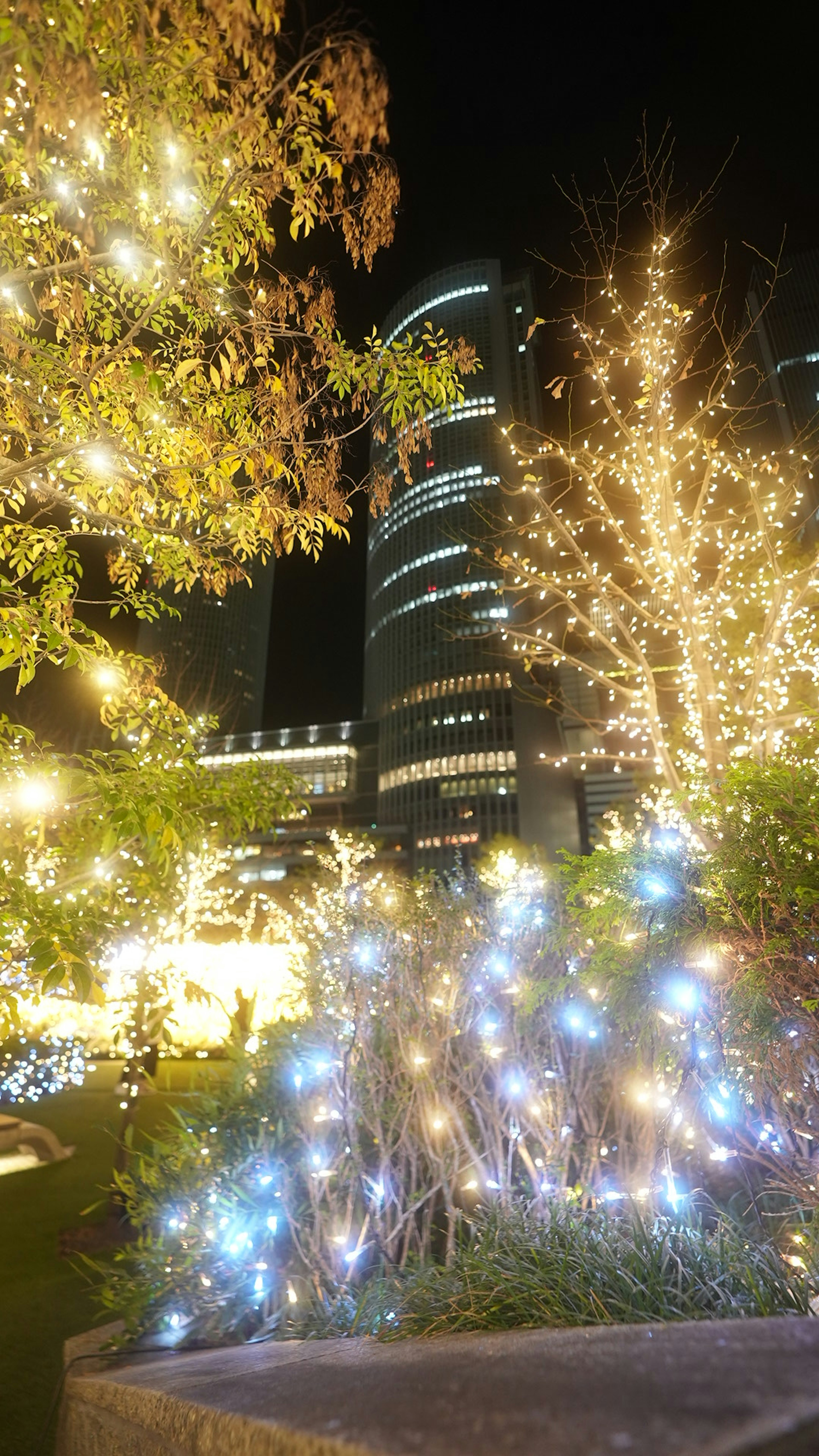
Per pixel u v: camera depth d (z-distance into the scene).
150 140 4.04
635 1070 5.59
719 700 8.60
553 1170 5.12
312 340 4.88
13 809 4.52
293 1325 4.32
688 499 9.46
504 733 113.94
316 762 131.88
